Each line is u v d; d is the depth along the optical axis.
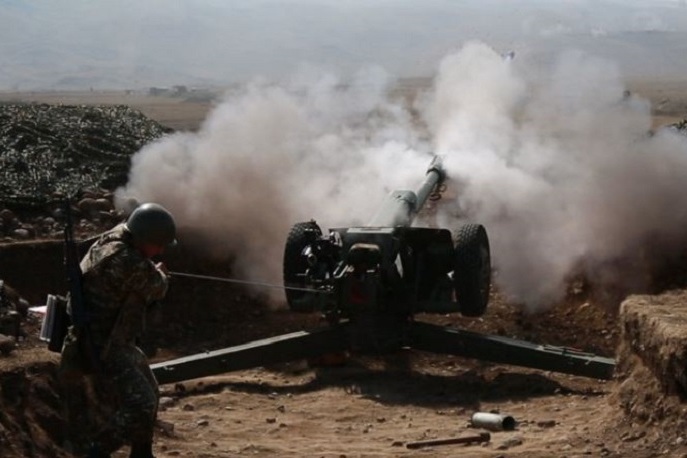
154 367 10.42
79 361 6.29
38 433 7.08
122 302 6.31
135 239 6.30
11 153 15.88
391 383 10.74
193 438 8.47
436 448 8.09
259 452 7.94
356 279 10.64
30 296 12.14
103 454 6.21
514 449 7.86
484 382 10.66
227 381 10.84
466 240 11.20
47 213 13.94
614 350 11.74
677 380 7.59
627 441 7.67
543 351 10.41
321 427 9.08
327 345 10.88
